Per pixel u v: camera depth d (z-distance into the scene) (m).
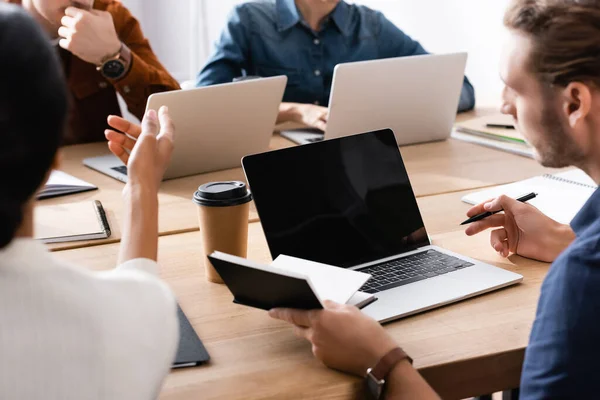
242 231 1.28
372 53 2.82
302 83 2.73
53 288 0.67
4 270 0.65
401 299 1.17
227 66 2.65
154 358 0.72
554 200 1.60
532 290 1.23
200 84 2.63
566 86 0.93
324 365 1.01
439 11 3.71
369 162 1.39
